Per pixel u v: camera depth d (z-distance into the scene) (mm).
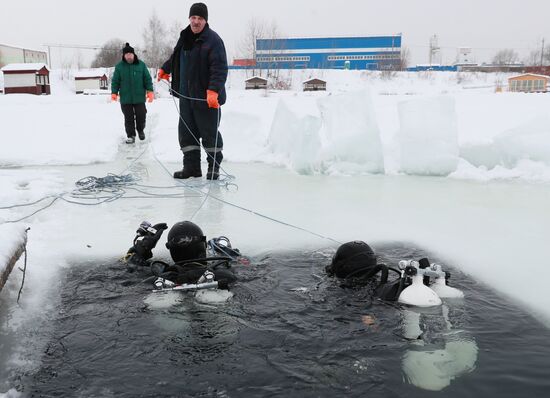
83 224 4312
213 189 5973
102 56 66438
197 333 2316
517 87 31594
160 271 2992
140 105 9859
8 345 2201
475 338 2281
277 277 3064
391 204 5191
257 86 40812
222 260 3137
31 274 3010
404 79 48562
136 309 2576
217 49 6066
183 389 1884
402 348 2178
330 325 2400
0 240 2529
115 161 8094
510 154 6883
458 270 3277
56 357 2111
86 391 1873
